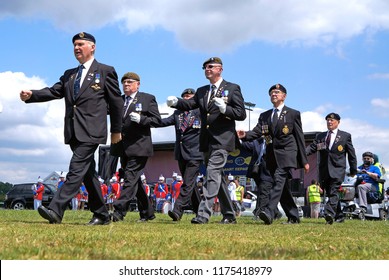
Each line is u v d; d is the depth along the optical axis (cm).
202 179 2753
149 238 668
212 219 1670
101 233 727
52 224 941
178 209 1384
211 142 1206
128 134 1330
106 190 3412
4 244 539
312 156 3728
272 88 1373
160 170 4672
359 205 2069
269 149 1362
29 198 4922
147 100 1348
